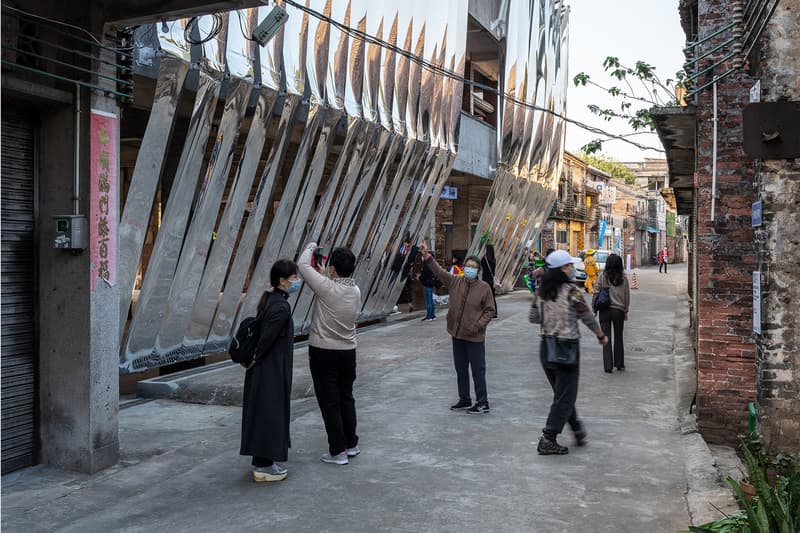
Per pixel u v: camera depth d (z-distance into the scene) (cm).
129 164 1809
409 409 809
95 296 574
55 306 579
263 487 545
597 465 603
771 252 515
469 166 2133
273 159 1105
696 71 778
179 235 938
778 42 499
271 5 1043
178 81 864
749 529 376
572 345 634
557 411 634
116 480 559
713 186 756
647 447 660
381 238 1521
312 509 500
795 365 511
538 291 657
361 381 968
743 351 742
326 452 640
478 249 2138
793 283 509
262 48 1040
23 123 566
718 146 758
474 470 589
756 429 534
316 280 590
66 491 532
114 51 571
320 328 600
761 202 518
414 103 1544
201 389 875
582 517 485
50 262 579
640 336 1457
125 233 838
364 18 1318
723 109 756
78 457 576
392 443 671
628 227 6519
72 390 576
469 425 738
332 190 1295
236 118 995
